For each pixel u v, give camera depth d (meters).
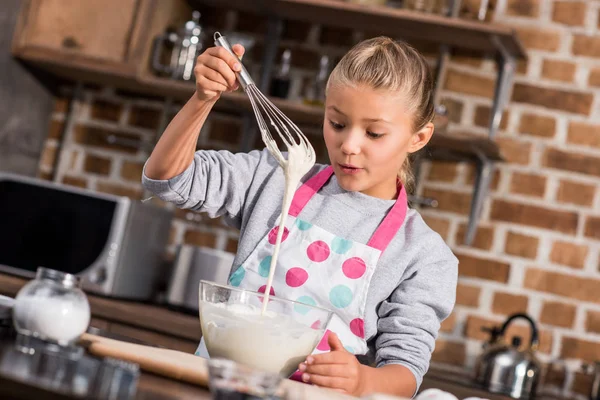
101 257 2.52
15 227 2.59
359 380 1.16
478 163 2.70
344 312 1.42
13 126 2.87
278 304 1.11
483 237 2.71
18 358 0.86
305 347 1.10
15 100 2.86
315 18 2.77
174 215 2.90
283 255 1.46
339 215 1.50
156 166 1.40
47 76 2.96
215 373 0.81
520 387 2.37
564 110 2.71
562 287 2.66
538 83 2.73
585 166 2.69
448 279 1.49
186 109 1.36
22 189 2.60
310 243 1.46
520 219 2.70
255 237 1.49
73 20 2.76
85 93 3.02
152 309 2.51
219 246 2.87
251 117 2.82
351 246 1.46
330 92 1.38
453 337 2.69
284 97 2.72
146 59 2.71
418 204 2.76
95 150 2.99
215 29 2.94
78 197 2.57
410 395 1.30
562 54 2.73
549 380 2.63
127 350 1.02
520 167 2.71
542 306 2.66
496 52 2.72
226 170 1.53
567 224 2.68
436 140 2.54
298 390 0.99
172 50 2.76
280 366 1.09
